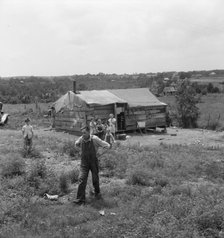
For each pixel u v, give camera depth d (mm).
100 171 12703
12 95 80375
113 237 6523
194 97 36312
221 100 66750
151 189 10250
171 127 36312
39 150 17453
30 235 6570
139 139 26875
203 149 19672
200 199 8391
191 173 12719
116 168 12914
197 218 7066
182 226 6844
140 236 6441
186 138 27422
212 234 6695
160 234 6434
